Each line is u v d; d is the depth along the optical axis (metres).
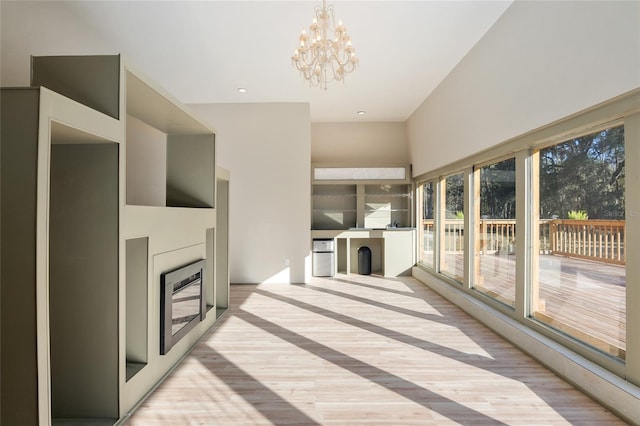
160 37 3.79
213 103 6.18
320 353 3.12
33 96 1.55
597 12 2.23
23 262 1.55
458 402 2.31
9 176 1.54
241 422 2.10
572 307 2.75
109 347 2.08
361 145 7.26
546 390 2.46
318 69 3.43
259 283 6.14
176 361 2.90
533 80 2.93
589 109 2.37
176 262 2.94
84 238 2.09
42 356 1.57
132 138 4.79
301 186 6.17
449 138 4.86
